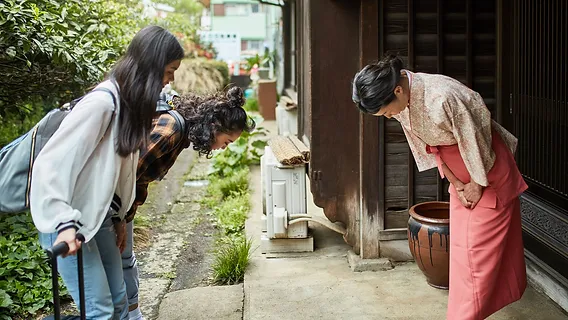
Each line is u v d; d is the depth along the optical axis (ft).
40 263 12.31
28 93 14.64
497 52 12.55
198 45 50.78
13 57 12.37
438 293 11.51
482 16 12.54
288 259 13.62
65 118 6.53
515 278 8.93
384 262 12.81
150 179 8.01
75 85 14.82
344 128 12.94
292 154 13.76
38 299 11.39
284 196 13.73
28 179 6.79
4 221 14.35
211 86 40.98
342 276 12.51
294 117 27.73
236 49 65.21
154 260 14.35
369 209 12.92
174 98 8.19
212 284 12.79
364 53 12.41
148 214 18.21
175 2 66.08
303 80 18.83
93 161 6.66
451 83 8.39
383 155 12.80
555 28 10.75
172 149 7.74
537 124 11.60
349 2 12.52
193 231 16.57
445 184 12.99
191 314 11.14
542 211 11.51
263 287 12.04
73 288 7.21
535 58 11.50
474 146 8.14
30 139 6.85
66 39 13.35
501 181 8.51
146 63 6.67
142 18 24.18
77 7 14.16
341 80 12.78
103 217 6.77
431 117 8.23
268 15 61.57
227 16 81.35
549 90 11.09
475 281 8.66
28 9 11.93
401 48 12.50
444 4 12.44
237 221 16.67
